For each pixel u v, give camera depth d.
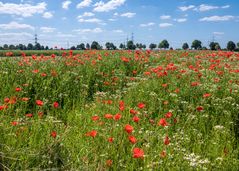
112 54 19.56
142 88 11.10
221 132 7.86
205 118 8.75
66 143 5.89
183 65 16.44
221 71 13.64
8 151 5.00
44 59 14.23
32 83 10.28
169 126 7.97
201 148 7.18
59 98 9.89
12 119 7.05
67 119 8.41
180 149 6.64
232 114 9.23
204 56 21.47
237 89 11.27
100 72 12.75
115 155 5.92
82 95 10.35
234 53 24.28
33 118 7.94
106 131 6.70
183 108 9.48
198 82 11.84
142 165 5.89
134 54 18.70
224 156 6.69
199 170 5.85
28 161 4.96
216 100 9.81
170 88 10.98
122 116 8.07
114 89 11.88
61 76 11.27
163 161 5.91
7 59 12.55
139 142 6.49
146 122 8.09
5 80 10.29
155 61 18.28
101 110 8.82
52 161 5.01
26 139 5.84
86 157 5.48
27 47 86.12
